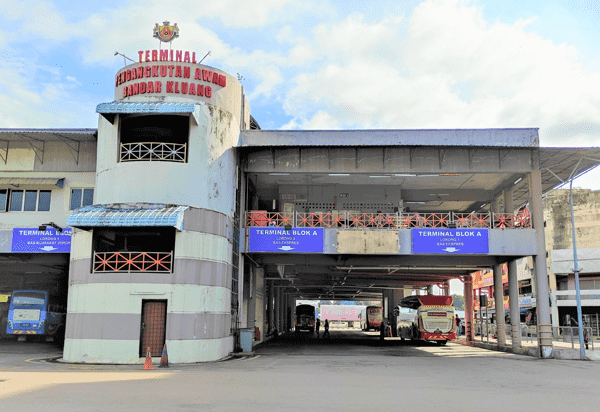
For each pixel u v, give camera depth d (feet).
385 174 86.99
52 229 83.20
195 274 69.46
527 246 84.02
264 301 128.67
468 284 126.31
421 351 95.35
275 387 41.65
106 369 57.62
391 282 143.54
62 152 86.43
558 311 159.12
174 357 66.03
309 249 84.02
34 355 76.13
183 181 71.61
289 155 86.63
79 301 68.74
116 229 72.13
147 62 76.02
